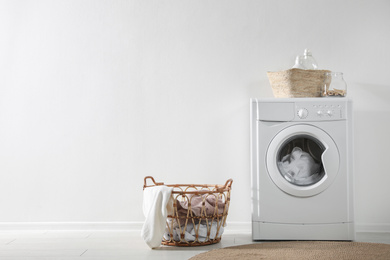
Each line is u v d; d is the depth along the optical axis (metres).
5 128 3.70
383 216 3.60
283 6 3.72
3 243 3.09
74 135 3.70
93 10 3.75
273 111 3.15
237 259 2.45
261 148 3.14
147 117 3.70
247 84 3.69
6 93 3.72
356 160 3.63
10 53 3.73
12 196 3.67
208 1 3.74
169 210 2.89
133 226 3.65
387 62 3.66
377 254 2.58
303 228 3.10
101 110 3.71
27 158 3.69
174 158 3.68
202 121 3.69
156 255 2.66
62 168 3.69
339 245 2.88
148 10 3.75
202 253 2.63
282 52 3.70
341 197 3.10
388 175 3.61
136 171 3.68
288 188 3.09
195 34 3.73
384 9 3.68
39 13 3.75
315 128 3.12
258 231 3.11
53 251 2.81
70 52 3.74
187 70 3.71
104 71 3.73
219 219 3.02
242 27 3.72
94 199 3.67
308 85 3.29
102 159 3.69
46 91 3.72
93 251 2.80
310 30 3.70
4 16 3.75
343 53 3.68
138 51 3.73
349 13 3.69
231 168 3.66
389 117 3.63
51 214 3.67
